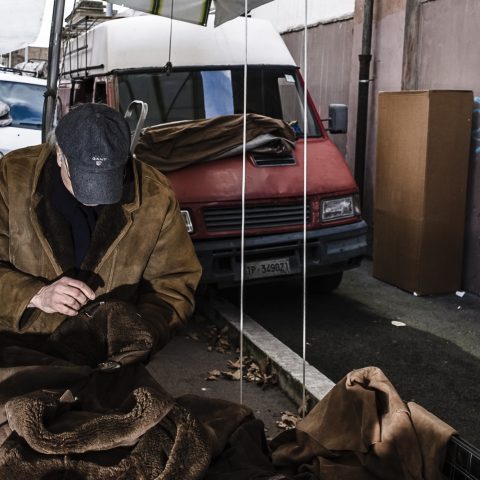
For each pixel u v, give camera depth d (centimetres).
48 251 235
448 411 480
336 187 655
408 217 741
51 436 179
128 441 183
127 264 244
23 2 573
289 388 496
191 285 257
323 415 281
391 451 259
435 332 634
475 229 739
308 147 687
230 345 598
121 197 227
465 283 758
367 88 890
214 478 208
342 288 775
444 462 262
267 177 633
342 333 628
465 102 710
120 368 221
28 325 238
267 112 709
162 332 241
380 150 773
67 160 214
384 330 638
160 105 688
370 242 912
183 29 725
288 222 635
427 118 702
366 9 873
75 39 884
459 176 725
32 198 235
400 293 755
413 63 832
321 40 1080
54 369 214
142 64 699
